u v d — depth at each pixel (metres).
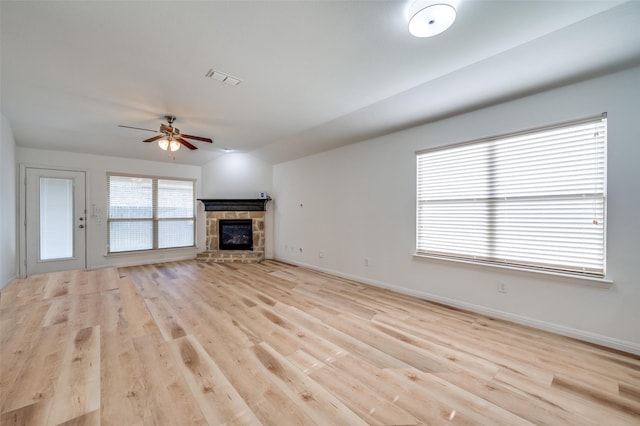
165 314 3.01
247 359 2.10
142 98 3.07
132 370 1.88
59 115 3.60
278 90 2.88
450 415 1.55
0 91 2.90
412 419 1.51
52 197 4.84
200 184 6.58
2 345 2.08
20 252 4.54
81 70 2.46
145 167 5.82
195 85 2.76
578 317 2.44
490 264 2.97
